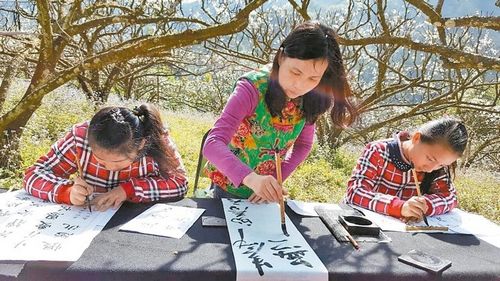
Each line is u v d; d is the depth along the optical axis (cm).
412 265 152
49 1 357
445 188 223
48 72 369
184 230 166
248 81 195
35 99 325
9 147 389
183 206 190
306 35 175
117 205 183
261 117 200
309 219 188
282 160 220
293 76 177
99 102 750
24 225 160
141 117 202
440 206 205
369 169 224
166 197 196
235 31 289
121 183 200
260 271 138
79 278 132
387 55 685
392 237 177
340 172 585
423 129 216
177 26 659
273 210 192
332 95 202
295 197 438
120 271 134
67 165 203
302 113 205
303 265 144
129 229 162
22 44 427
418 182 223
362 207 210
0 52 443
